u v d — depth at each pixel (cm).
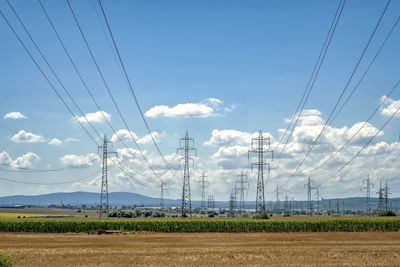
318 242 6306
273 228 9181
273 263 4116
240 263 4106
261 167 12381
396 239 6844
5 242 6219
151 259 4378
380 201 18788
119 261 4234
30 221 9188
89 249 5284
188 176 12838
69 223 9088
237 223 9194
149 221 9312
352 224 9319
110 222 9200
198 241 6494
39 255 4669
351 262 4191
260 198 12356
